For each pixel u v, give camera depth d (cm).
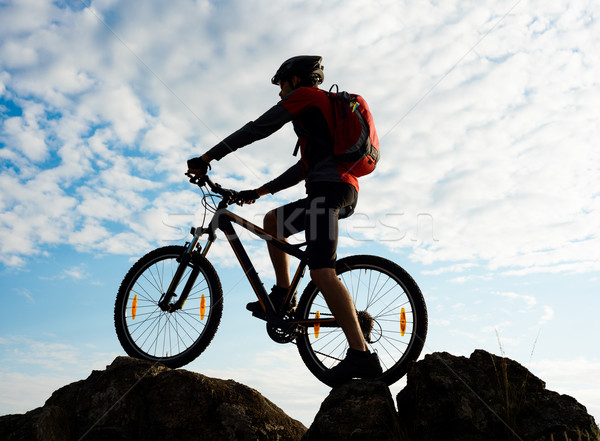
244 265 301
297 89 261
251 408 266
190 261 306
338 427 229
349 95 264
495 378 238
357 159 258
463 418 225
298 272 290
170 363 295
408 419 240
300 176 308
